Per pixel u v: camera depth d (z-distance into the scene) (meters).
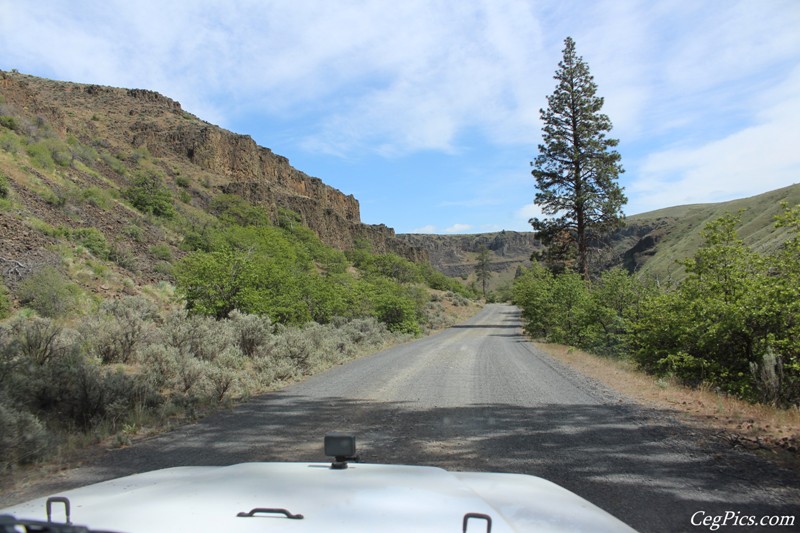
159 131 110.94
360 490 2.08
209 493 2.07
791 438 6.49
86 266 23.14
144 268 28.33
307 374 14.23
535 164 49.53
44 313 16.94
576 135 48.69
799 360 10.62
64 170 39.81
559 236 49.25
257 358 14.38
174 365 11.13
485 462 5.77
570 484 4.95
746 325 11.67
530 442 6.68
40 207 27.56
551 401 9.88
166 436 7.18
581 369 15.57
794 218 11.09
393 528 1.64
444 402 9.83
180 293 19.88
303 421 8.12
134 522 1.73
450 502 1.95
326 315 29.72
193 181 92.12
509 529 1.71
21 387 7.88
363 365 16.50
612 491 4.72
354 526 1.65
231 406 9.41
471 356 19.94
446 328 53.69
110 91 132.88
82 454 6.34
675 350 14.09
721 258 13.03
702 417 8.06
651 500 4.47
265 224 79.56
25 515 1.91
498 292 171.50
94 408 8.02
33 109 50.12
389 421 8.10
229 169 118.50
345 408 9.23
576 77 48.53
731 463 5.54
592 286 28.41
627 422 7.84
